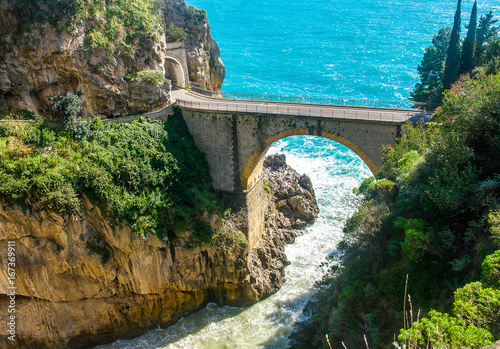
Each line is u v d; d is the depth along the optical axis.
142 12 56.50
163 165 50.56
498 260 22.03
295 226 64.69
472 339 18.25
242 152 53.97
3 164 42.47
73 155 46.25
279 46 156.88
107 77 51.75
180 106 56.12
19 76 47.12
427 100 61.97
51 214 42.28
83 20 49.53
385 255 36.50
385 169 42.78
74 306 46.41
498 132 32.66
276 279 54.22
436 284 29.17
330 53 144.12
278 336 46.81
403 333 20.02
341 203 70.00
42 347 46.94
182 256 48.38
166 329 49.66
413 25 172.00
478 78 38.94
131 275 46.81
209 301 52.88
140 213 46.12
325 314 44.34
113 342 48.56
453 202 29.44
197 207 51.09
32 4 46.56
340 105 52.59
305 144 90.62
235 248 51.03
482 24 58.88
